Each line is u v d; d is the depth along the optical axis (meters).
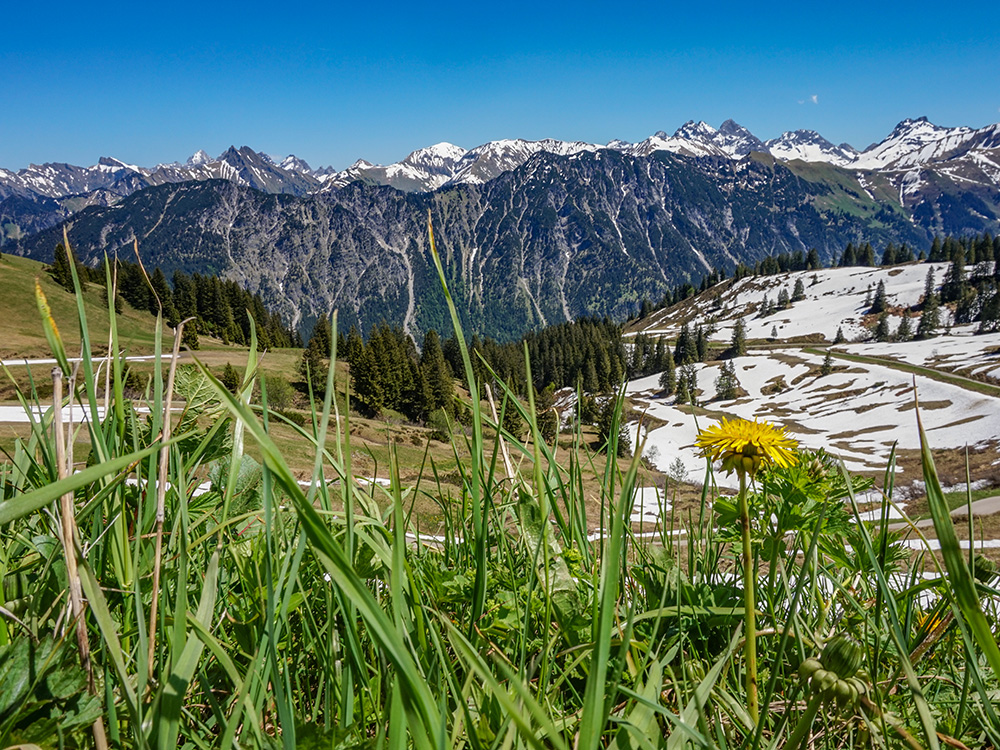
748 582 1.10
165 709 0.75
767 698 1.06
